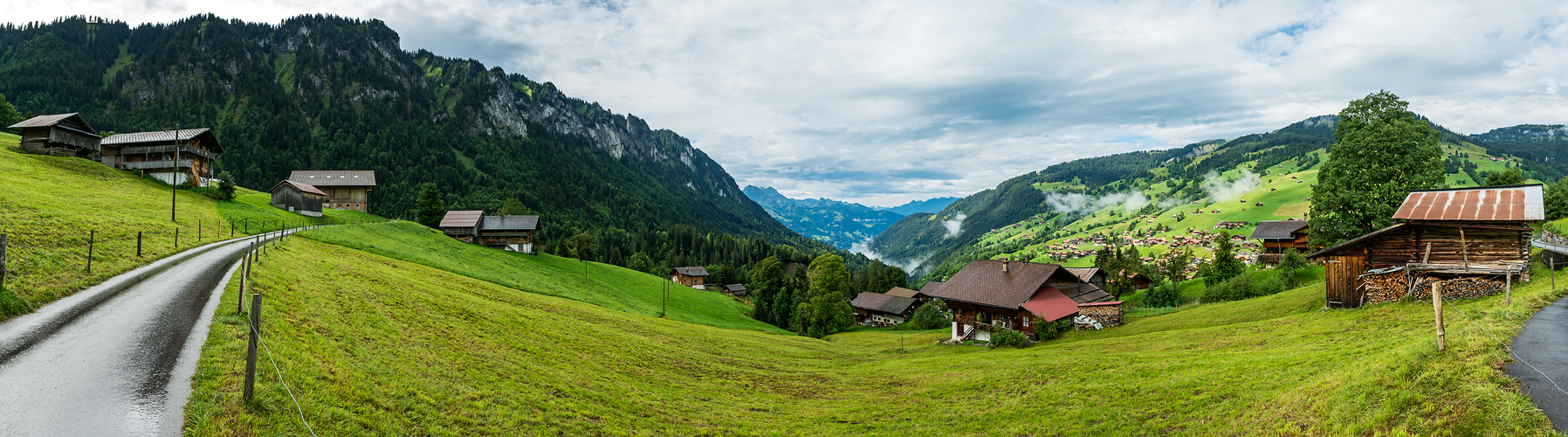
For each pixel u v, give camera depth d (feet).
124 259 112.47
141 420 42.19
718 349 156.66
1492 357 49.26
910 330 288.30
